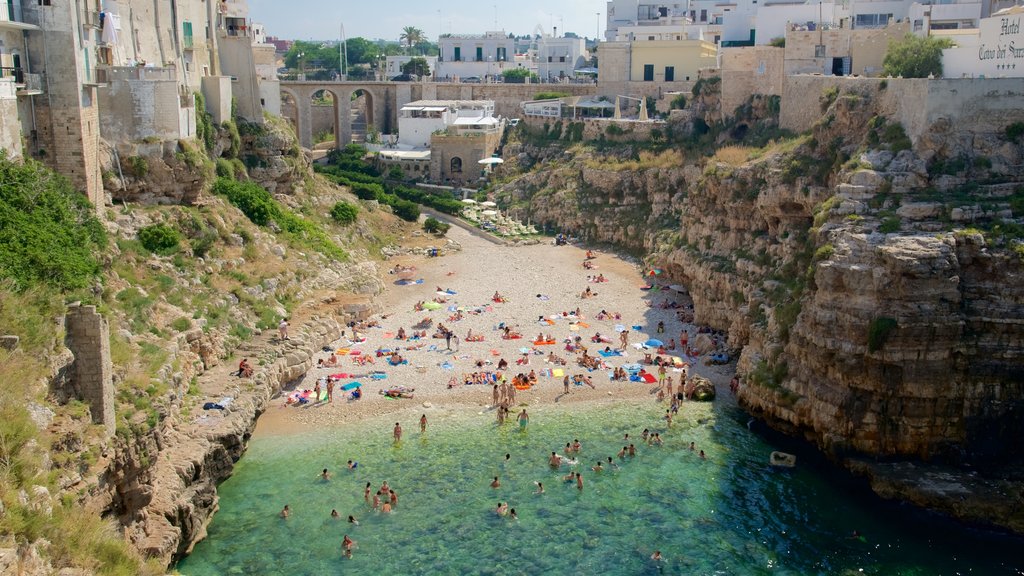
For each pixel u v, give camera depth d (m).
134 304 53.69
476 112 147.50
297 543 44.72
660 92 142.75
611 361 68.75
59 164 59.81
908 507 47.66
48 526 31.12
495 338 73.62
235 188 81.75
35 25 57.50
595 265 98.62
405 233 107.88
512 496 49.25
